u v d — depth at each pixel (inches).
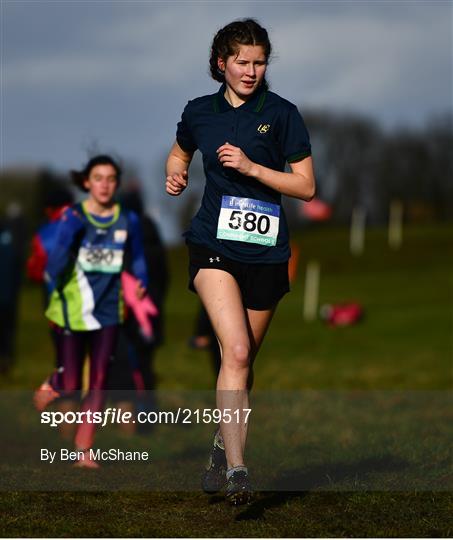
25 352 2704.2
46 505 633.0
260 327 650.2
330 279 5128.0
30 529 575.8
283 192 615.5
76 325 858.8
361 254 5866.1
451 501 640.4
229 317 613.9
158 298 1125.7
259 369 2108.8
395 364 2234.3
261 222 629.9
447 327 3223.4
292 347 2815.0
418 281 4842.5
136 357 1081.4
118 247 865.5
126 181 1147.9
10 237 1863.9
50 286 874.8
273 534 567.5
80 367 877.2
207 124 631.8
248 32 612.7
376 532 571.8
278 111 626.2
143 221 1134.4
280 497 653.9
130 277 914.1
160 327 1122.0
